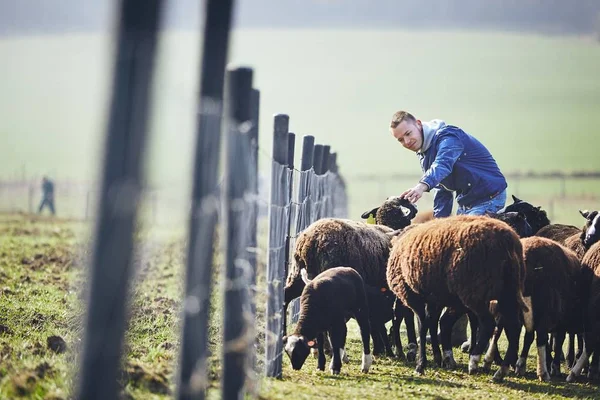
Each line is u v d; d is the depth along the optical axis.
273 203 11.38
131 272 6.57
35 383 9.46
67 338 12.41
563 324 14.10
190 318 8.02
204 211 7.89
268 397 10.09
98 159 6.45
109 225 6.39
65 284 18.05
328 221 14.65
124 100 6.30
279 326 11.96
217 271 19.78
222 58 7.98
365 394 11.15
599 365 13.84
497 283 12.24
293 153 14.10
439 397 11.45
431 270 12.71
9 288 16.66
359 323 13.27
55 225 35.62
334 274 13.01
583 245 15.12
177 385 8.40
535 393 12.30
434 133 16.28
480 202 16.45
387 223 16.45
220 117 7.94
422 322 13.48
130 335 13.20
